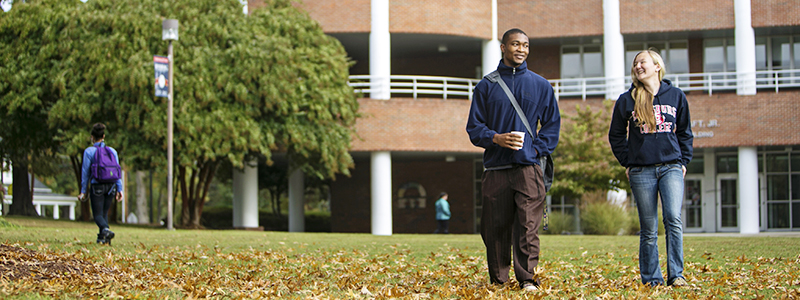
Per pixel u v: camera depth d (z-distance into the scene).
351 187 34.50
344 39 29.61
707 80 29.86
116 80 22.23
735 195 30.73
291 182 33.16
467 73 32.66
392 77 27.88
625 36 30.02
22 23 23.88
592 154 25.53
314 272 7.63
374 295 5.80
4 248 7.29
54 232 13.46
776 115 27.56
